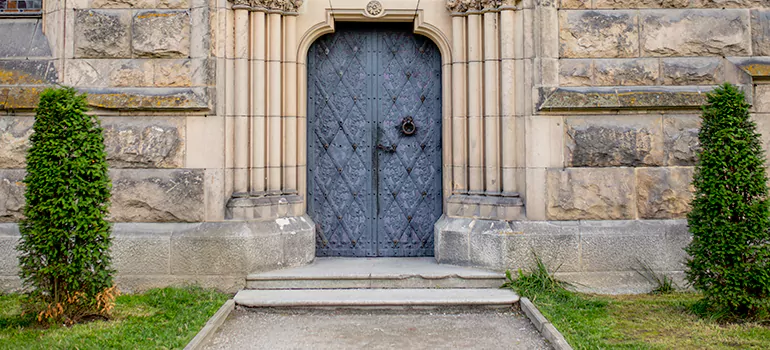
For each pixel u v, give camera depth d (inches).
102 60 268.4
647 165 268.8
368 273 262.2
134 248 260.1
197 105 261.1
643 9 272.8
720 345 194.9
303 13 287.1
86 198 209.5
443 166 291.7
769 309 215.5
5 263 262.7
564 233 263.6
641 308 235.5
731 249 213.2
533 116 267.6
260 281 259.3
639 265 264.1
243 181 268.5
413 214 299.4
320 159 298.4
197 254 259.3
